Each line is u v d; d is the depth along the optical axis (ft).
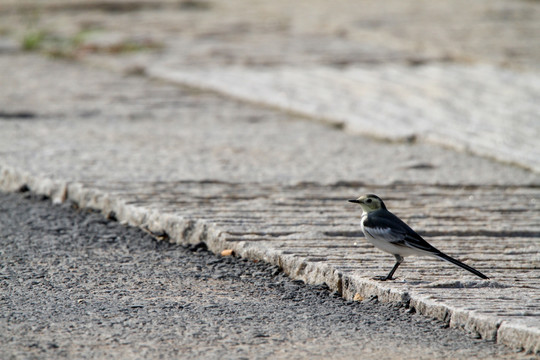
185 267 33.45
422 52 93.40
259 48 95.55
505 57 89.45
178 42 99.09
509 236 37.27
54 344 24.68
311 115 64.18
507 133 57.31
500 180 46.88
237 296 30.04
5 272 32.12
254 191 43.16
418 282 30.17
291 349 24.72
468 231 37.42
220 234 35.76
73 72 81.61
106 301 29.07
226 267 33.47
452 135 56.24
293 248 34.14
